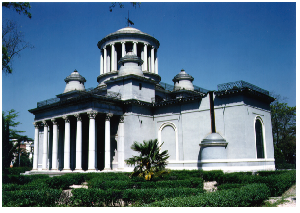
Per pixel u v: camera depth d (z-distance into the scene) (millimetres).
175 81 53312
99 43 52812
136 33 49719
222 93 35469
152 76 50281
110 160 40938
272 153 38906
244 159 32969
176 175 26672
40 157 53406
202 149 35531
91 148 36375
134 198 16203
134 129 39688
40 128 54719
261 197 16562
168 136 41281
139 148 25297
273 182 20297
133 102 39625
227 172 30250
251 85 35688
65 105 40812
